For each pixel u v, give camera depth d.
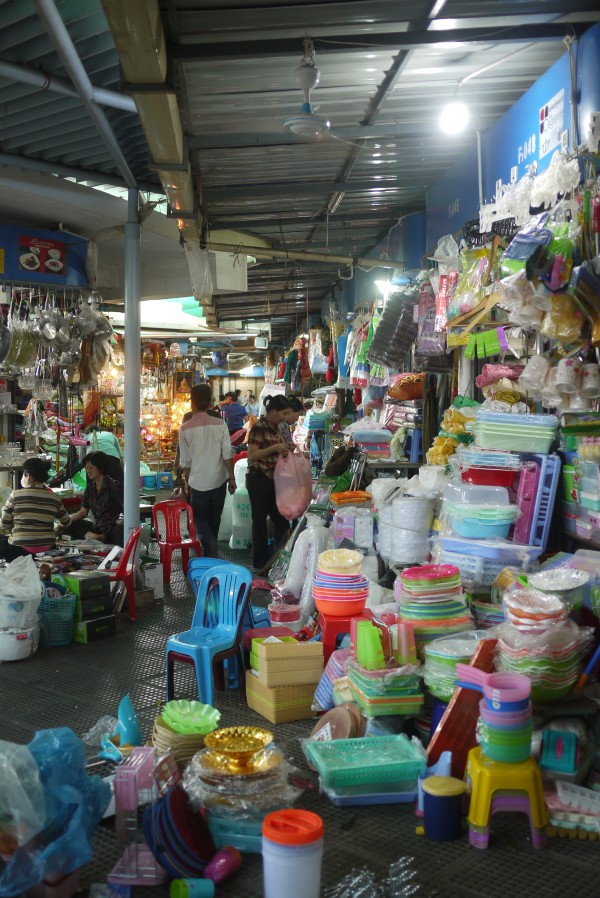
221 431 6.91
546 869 2.62
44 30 4.04
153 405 14.04
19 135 5.45
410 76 4.71
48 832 2.38
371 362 6.73
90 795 2.53
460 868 2.62
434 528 4.74
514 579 3.75
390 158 6.22
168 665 4.04
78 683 4.46
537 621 3.08
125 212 6.51
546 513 4.09
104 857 2.73
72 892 2.48
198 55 4.07
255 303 14.27
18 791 2.30
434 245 6.92
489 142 5.49
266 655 3.85
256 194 6.86
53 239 6.71
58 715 3.99
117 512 6.84
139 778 2.84
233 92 4.84
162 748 3.21
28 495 6.18
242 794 2.73
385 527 5.03
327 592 4.00
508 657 3.10
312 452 10.00
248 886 2.55
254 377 27.16
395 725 3.40
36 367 7.26
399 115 5.36
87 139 5.56
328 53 4.23
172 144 4.69
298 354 13.04
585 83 3.99
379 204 7.73
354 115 5.35
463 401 5.21
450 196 6.41
